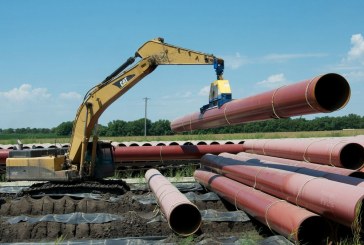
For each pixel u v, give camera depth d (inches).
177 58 518.3
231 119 450.6
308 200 310.8
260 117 392.8
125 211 456.8
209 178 534.0
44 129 4015.8
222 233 382.6
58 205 460.4
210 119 506.9
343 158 378.9
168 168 743.1
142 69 520.7
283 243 300.2
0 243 351.9
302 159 443.5
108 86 522.3
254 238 347.9
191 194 509.4
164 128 2997.0
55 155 535.8
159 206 424.2
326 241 302.2
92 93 525.7
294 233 294.4
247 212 396.5
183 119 626.2
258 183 404.5
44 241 367.6
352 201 267.6
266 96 370.9
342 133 1828.2
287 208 324.8
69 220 389.4
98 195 501.4
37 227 380.2
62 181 516.4
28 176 515.8
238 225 394.6
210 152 729.6
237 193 421.1
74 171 519.2
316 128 2588.6
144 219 390.9
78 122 532.7
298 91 321.7
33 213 455.8
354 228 270.4
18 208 456.4
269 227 343.0
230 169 482.3
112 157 563.5
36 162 515.2
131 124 2984.7
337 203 278.2
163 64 521.7
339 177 341.7
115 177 735.1
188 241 326.3
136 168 747.4
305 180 327.3
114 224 383.9
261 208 354.9
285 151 483.8
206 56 507.2
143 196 494.0
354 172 366.0
